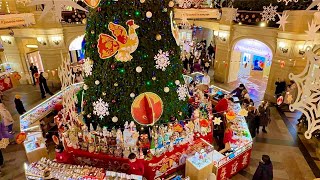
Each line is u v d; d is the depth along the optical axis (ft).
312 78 7.32
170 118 21.89
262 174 17.80
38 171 17.56
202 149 19.76
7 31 40.65
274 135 28.02
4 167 22.18
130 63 19.19
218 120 19.65
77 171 17.71
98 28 19.21
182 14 34.09
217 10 36.42
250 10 39.70
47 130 26.23
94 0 10.18
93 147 19.70
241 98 30.40
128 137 19.34
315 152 24.72
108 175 17.48
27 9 40.11
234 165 20.79
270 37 36.37
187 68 48.16
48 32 40.14
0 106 26.61
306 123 28.55
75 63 40.65
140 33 18.69
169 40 19.92
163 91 20.57
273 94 36.76
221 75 46.42
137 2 18.12
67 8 42.09
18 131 28.43
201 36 69.10
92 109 21.81
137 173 19.07
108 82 20.12
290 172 21.81
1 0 38.52
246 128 23.90
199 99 26.37
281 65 33.60
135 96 19.97
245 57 50.37
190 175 19.38
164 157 19.84
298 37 32.07
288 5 33.65
